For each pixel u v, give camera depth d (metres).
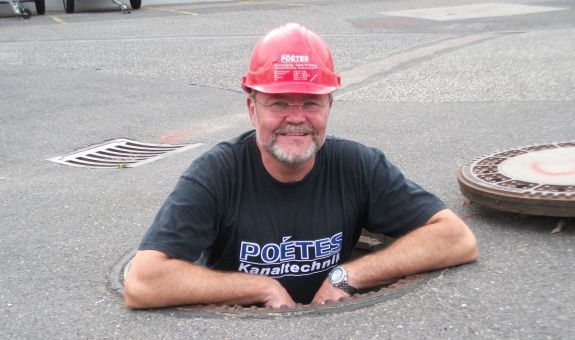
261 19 15.69
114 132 6.51
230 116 6.89
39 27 15.32
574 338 2.45
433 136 5.51
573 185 3.41
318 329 2.60
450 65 8.37
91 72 9.53
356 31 12.77
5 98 8.09
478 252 3.20
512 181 3.57
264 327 2.63
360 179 2.98
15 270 3.47
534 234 3.38
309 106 2.67
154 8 20.62
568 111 5.86
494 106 6.30
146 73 9.32
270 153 2.74
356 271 2.88
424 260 2.91
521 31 11.35
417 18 14.54
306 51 2.68
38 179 5.21
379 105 6.79
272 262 2.94
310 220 2.91
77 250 3.72
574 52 8.41
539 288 2.82
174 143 6.06
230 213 2.88
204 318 2.71
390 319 2.65
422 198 2.98
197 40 12.33
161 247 2.72
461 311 2.67
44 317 2.90
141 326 2.70
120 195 4.68
